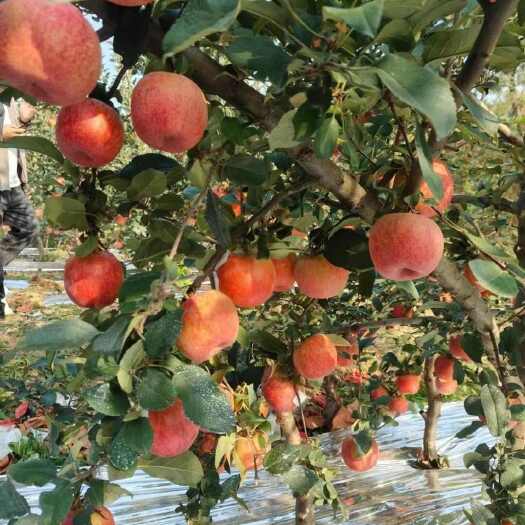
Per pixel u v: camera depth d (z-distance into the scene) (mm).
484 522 1695
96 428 1089
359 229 1541
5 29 827
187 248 1317
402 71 829
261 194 1599
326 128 1021
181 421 1083
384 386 3328
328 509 3064
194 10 759
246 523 2857
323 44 951
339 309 3084
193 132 1044
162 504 3053
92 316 1306
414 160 1221
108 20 986
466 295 1526
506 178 1979
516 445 1954
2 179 6637
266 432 1781
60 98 903
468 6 1243
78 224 1247
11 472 1068
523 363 1883
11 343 7133
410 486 3330
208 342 1114
